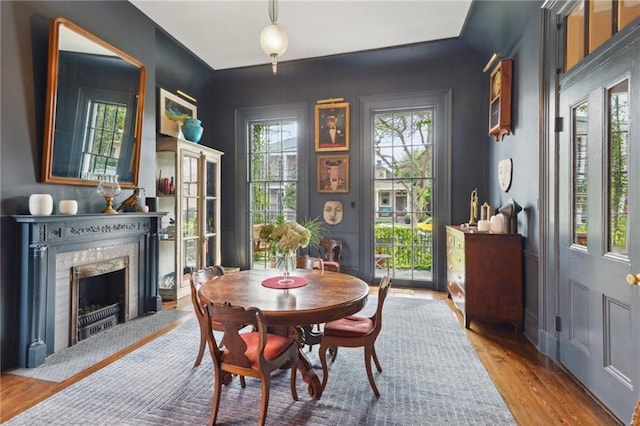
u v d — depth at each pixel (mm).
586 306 2145
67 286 2729
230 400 1998
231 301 1934
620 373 1824
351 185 4926
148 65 3764
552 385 2178
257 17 3768
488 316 3131
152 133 3840
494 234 3121
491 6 3270
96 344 2793
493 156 4047
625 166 1810
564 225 2418
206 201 4652
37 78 2623
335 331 2090
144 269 3572
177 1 3463
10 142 2428
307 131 5082
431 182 4719
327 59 4805
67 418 1806
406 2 3492
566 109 2385
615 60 1847
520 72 3121
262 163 5387
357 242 4910
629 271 1745
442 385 2168
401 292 4496
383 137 4898
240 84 5352
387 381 2219
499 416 1848
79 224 2779
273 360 1763
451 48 4422
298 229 2365
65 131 2773
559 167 2484
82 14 2969
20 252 2434
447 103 4535
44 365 2416
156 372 2324
